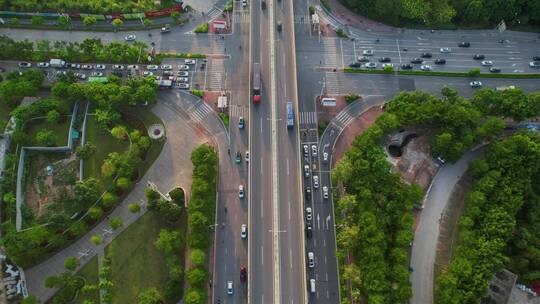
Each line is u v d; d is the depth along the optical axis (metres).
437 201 178.50
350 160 173.38
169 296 156.62
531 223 170.00
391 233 165.75
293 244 152.62
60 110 182.38
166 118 191.00
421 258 168.75
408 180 180.62
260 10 185.62
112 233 168.75
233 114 192.25
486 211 167.88
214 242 168.75
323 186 179.50
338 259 165.12
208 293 161.00
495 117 184.25
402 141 188.00
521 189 170.62
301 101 197.25
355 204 163.62
